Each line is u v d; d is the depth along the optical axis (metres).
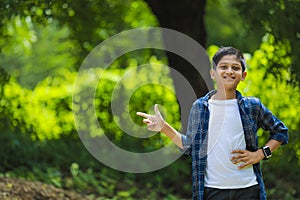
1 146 10.71
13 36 10.11
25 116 11.16
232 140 4.53
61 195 8.35
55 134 11.69
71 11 10.07
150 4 9.97
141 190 11.01
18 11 8.38
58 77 12.01
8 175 9.48
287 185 11.70
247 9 9.05
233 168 4.51
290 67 8.65
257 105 4.66
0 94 10.41
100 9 10.88
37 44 14.22
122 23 11.98
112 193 10.41
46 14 8.74
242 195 4.49
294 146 9.38
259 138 10.44
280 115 9.74
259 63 10.09
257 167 4.64
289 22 8.68
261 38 9.25
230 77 4.62
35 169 10.38
